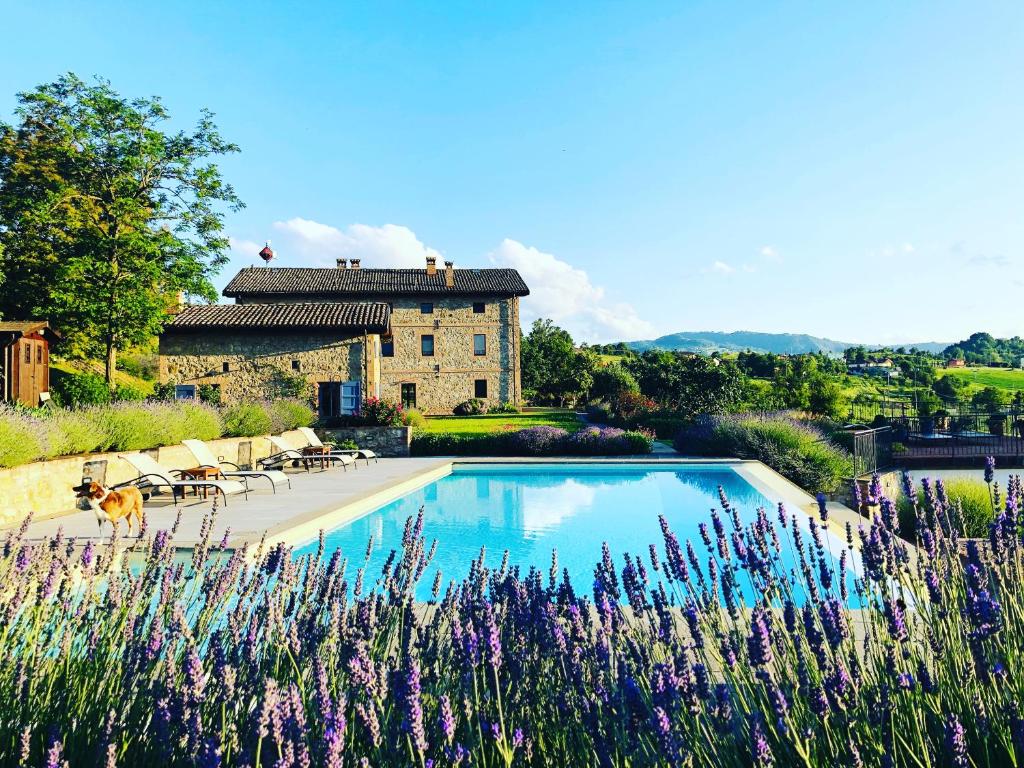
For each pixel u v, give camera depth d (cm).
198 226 2094
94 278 1869
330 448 1548
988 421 1975
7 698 194
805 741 161
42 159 1895
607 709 178
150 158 1972
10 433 782
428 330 3186
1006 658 192
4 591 260
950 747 148
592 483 1345
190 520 789
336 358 2180
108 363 1916
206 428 1283
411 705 148
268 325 2123
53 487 866
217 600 265
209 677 190
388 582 279
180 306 2281
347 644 212
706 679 175
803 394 2852
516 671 208
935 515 285
